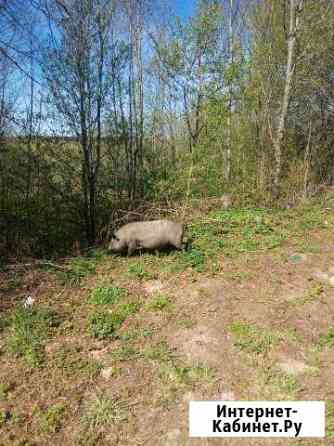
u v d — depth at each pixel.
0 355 3.58
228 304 4.38
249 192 9.19
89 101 6.29
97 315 4.18
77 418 2.93
